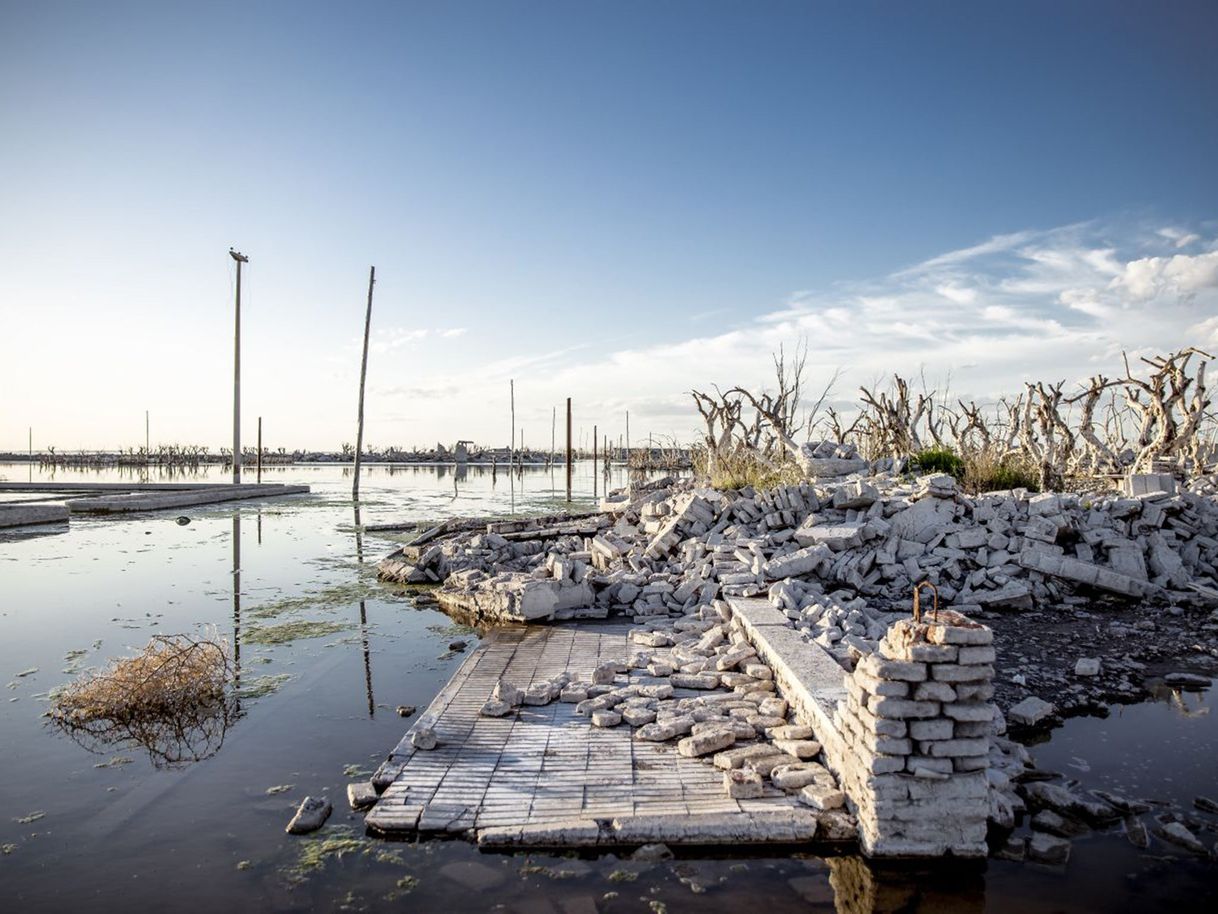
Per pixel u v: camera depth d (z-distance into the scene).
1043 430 24.61
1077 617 10.66
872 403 27.69
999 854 4.96
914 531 12.63
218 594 13.23
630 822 5.06
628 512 16.67
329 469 84.75
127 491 37.28
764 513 13.80
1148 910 4.43
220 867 4.83
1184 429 20.97
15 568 15.79
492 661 8.85
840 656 7.55
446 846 5.04
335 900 4.48
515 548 15.69
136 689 7.45
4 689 8.16
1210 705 7.57
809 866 4.86
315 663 9.17
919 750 4.80
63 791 5.86
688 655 8.57
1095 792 5.75
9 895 4.53
